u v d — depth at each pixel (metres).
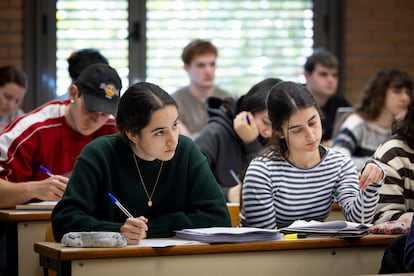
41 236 3.71
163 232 3.14
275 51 8.22
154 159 3.25
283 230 3.09
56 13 8.03
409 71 8.24
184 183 3.32
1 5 7.97
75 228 3.01
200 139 4.62
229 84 8.18
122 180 3.23
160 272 2.76
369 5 8.19
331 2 8.22
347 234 3.01
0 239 4.18
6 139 4.18
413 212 3.58
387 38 8.22
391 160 3.63
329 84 7.12
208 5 8.15
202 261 2.82
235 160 4.61
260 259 2.89
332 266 3.01
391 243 2.99
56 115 4.32
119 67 8.09
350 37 8.19
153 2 8.10
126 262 2.72
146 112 3.03
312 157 3.51
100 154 3.20
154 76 8.12
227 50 8.18
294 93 3.38
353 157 5.98
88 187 3.14
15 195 3.93
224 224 3.26
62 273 2.67
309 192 3.49
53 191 3.94
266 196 3.43
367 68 8.20
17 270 3.68
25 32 7.99
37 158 4.24
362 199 3.33
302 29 8.23
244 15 8.19
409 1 8.22
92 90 4.02
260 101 4.34
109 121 4.46
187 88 7.14
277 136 3.49
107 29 8.08
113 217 3.22
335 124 6.31
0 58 7.98
